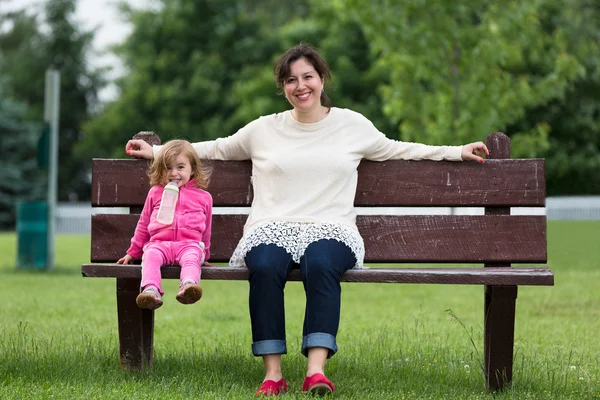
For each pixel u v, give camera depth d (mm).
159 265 4938
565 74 18375
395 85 18922
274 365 4820
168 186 5164
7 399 4504
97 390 4762
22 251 15664
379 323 8320
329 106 5559
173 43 42562
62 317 8586
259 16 43812
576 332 7734
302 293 11461
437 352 6184
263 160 5375
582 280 12125
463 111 17625
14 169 45906
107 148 43438
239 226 5543
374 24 17688
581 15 33906
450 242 5449
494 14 17734
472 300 10477
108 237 5523
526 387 5156
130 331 5336
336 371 5523
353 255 5004
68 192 54812
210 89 40531
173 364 5676
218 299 10633
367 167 5551
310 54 5363
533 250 5402
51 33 56719
